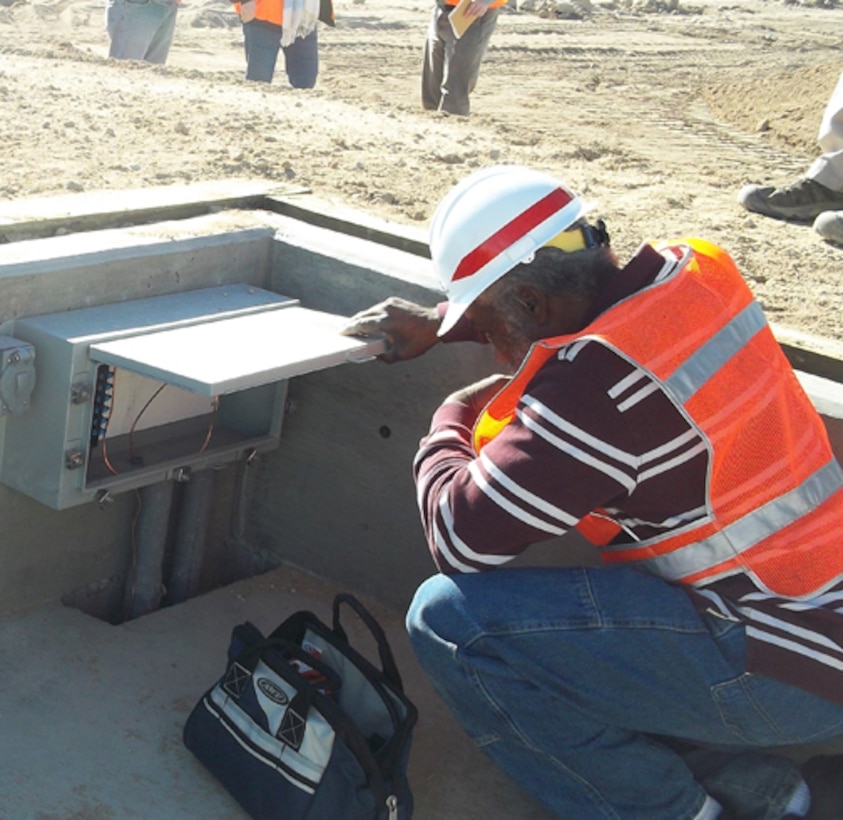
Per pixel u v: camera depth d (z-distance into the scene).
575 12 20.02
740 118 10.46
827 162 5.20
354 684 3.02
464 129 7.01
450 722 3.46
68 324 3.30
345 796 2.74
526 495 2.40
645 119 9.96
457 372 3.62
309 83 9.66
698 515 2.48
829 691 2.47
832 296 4.23
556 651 2.55
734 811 2.78
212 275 3.81
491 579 2.62
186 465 3.68
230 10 16.12
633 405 2.38
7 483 3.42
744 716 2.51
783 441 2.49
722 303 2.52
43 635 3.58
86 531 3.82
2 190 4.18
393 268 3.73
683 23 21.05
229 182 4.56
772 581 2.51
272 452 4.16
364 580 4.05
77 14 14.97
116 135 5.33
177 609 3.85
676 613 2.50
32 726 3.17
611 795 2.66
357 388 3.87
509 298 2.56
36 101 5.88
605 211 5.03
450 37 9.13
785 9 25.25
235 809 2.98
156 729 3.24
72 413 3.25
